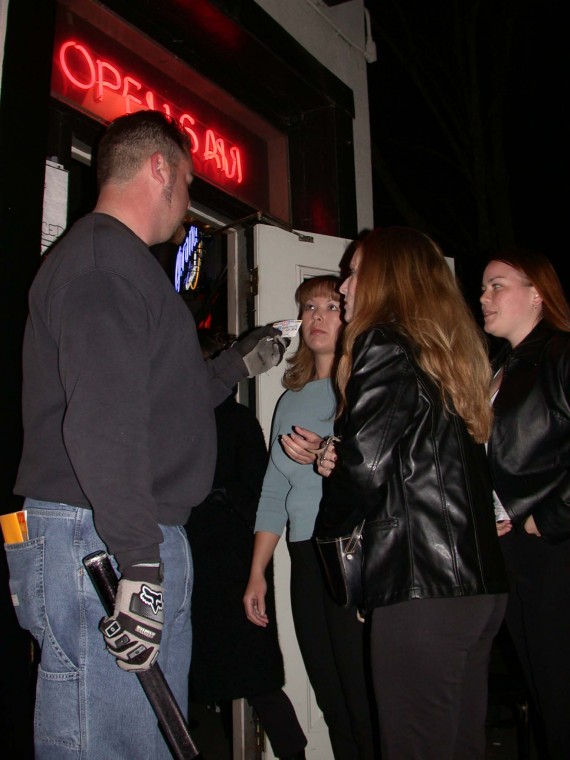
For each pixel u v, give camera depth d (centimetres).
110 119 279
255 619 239
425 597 151
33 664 202
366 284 179
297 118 396
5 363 192
